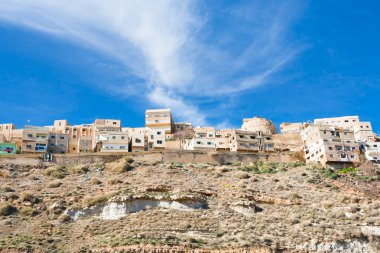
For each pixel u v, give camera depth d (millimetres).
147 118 126312
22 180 77438
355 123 121562
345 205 68500
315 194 74000
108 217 62531
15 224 60969
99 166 83812
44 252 53344
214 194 69625
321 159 95125
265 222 61688
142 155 89062
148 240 54219
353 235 57906
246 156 93812
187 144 108062
